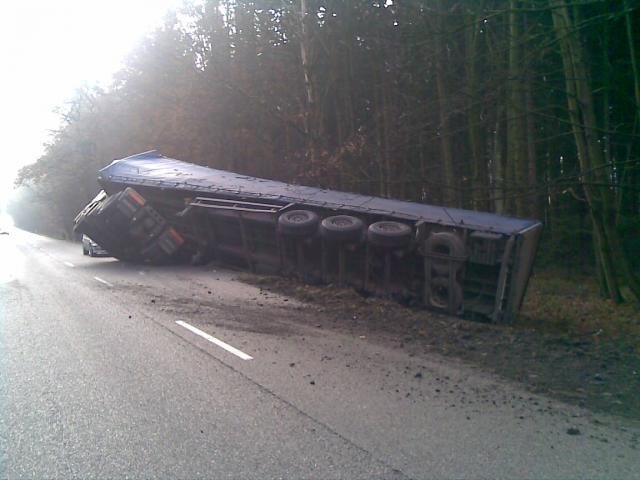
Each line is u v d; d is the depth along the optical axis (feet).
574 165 70.18
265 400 23.52
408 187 77.30
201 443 19.48
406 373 27.30
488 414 22.25
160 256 67.26
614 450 19.13
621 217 59.00
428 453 18.71
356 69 78.54
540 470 17.62
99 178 73.05
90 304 46.06
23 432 20.72
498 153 66.69
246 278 56.08
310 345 32.30
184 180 64.39
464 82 50.72
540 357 30.68
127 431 20.59
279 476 17.12
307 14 75.77
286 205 52.95
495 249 40.01
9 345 33.30
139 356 30.27
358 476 17.11
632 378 27.40
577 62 44.57
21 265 86.07
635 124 51.55
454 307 41.57
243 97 95.71
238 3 97.04
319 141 74.23
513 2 44.60
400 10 59.72
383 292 45.60
